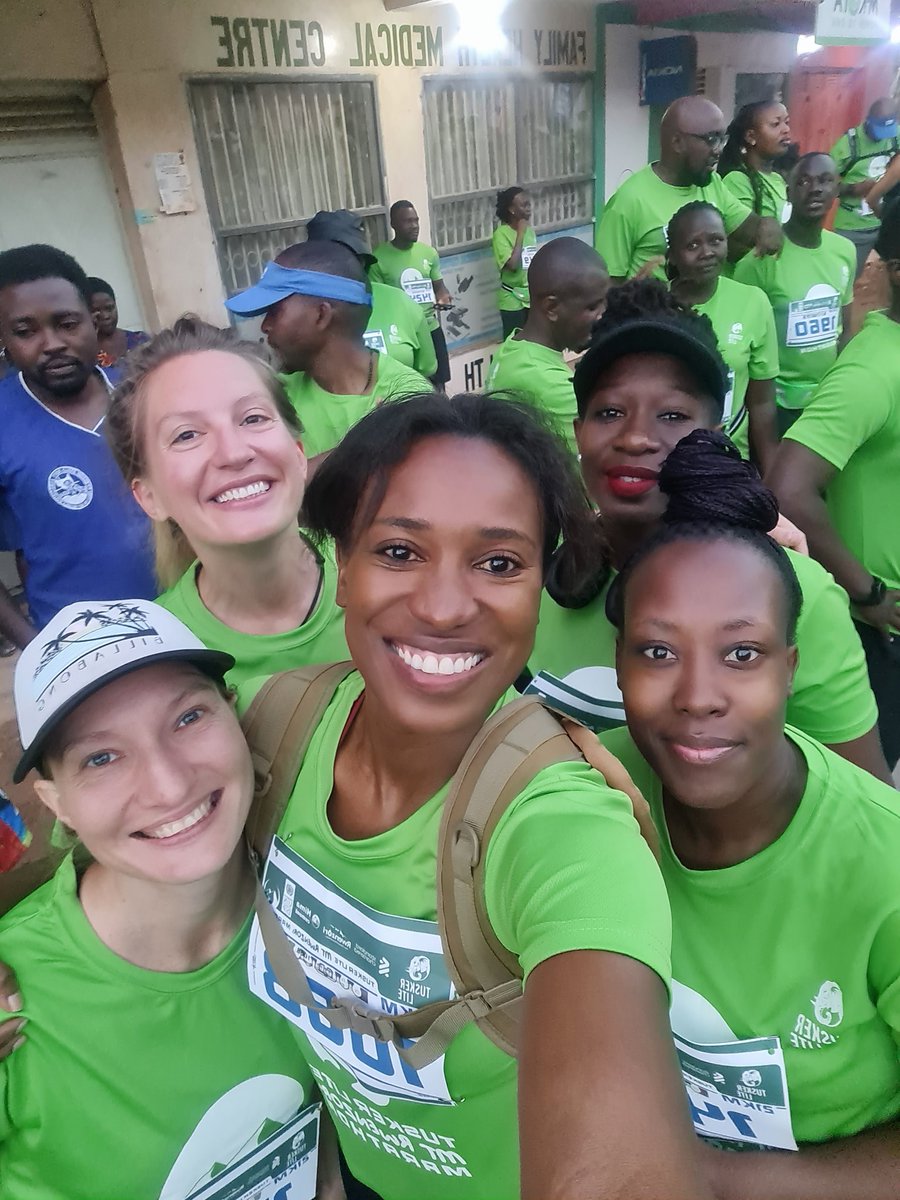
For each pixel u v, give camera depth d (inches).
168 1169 44.3
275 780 42.8
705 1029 40.9
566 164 311.1
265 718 44.4
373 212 238.1
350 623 36.6
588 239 328.2
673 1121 24.5
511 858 32.2
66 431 95.4
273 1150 48.2
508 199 260.7
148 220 185.2
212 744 39.8
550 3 277.7
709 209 115.5
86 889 43.6
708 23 330.3
